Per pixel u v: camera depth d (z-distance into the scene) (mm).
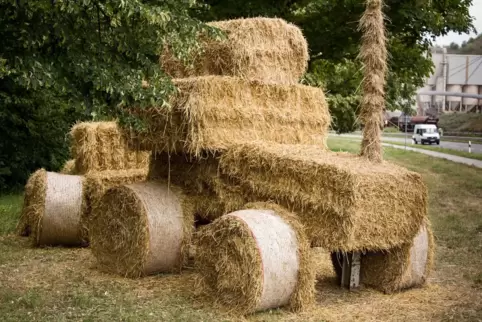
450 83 84188
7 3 5844
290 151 6723
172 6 6387
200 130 6910
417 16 16453
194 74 7879
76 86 6211
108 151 10562
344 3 16109
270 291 5797
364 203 6016
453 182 18844
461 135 62844
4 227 10180
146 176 9195
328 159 6457
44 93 15320
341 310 6109
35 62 5797
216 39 7000
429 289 6934
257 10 15312
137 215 7133
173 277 7215
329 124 8156
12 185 15477
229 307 5918
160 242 7129
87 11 6148
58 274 7379
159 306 6062
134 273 7168
